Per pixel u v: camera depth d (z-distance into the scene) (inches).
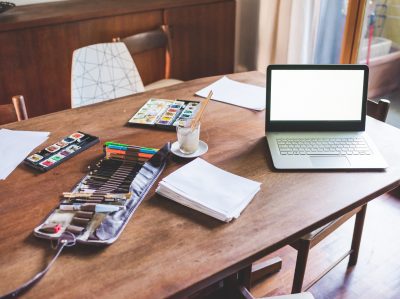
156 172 46.5
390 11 101.1
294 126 53.7
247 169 47.5
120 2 103.9
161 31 98.5
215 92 67.8
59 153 50.2
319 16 107.6
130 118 59.8
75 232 37.3
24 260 35.1
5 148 52.1
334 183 44.9
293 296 42.4
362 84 52.6
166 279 33.2
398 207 86.7
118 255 35.5
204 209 40.4
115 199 41.4
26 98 91.4
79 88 77.6
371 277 70.4
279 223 39.3
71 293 31.9
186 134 48.8
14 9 95.7
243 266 35.7
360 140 51.9
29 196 43.3
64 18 89.0
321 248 76.1
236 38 139.3
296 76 52.4
